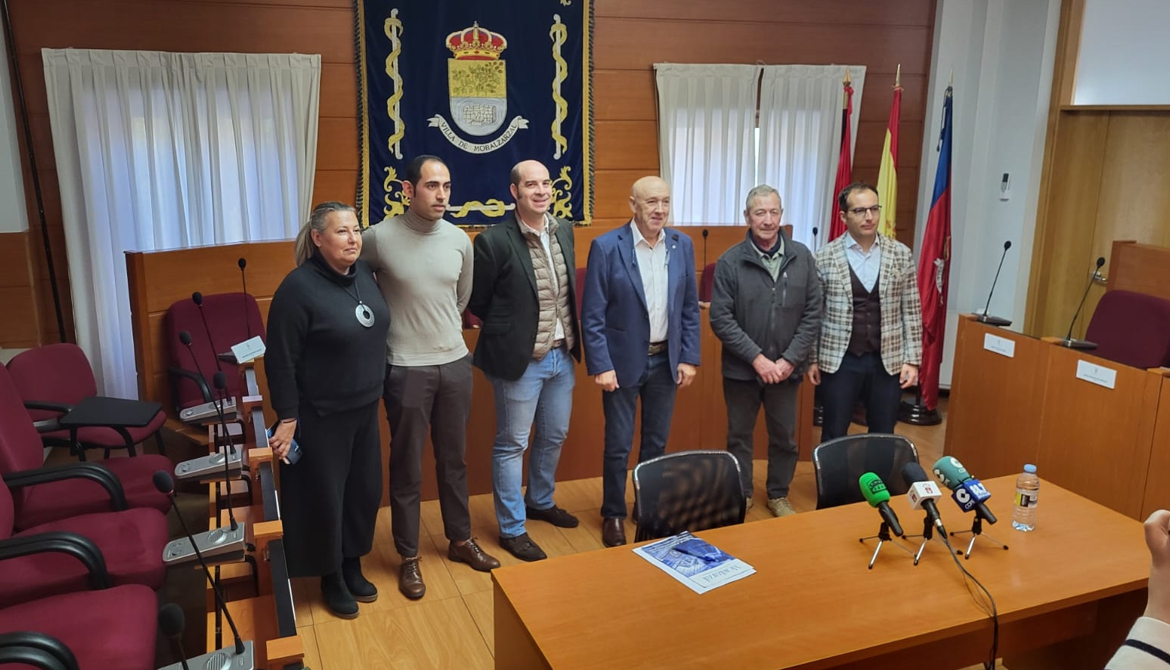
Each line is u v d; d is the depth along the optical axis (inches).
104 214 179.5
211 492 102.3
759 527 94.2
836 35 219.3
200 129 182.9
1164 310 145.6
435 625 116.6
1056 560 86.8
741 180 218.8
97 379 184.9
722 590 80.8
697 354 138.9
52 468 105.3
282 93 186.5
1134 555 87.9
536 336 126.1
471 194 205.0
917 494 85.7
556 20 201.8
